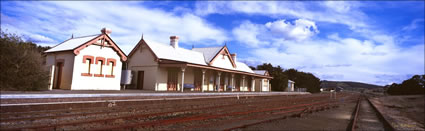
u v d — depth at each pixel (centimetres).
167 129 801
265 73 4475
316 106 2042
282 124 1040
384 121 1346
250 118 1137
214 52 3253
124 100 1384
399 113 2238
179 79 2648
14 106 962
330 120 1277
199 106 1568
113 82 2075
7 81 1399
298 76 6838
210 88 3114
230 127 891
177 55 2770
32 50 1580
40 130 702
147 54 2503
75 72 1795
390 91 9325
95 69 1942
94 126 799
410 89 8262
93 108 1154
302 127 1009
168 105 1467
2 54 1429
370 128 1103
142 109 1252
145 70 2489
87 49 1888
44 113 989
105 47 2027
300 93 4472
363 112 1859
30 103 1030
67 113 1013
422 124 1562
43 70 1594
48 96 1134
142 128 795
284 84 5197
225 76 3394
